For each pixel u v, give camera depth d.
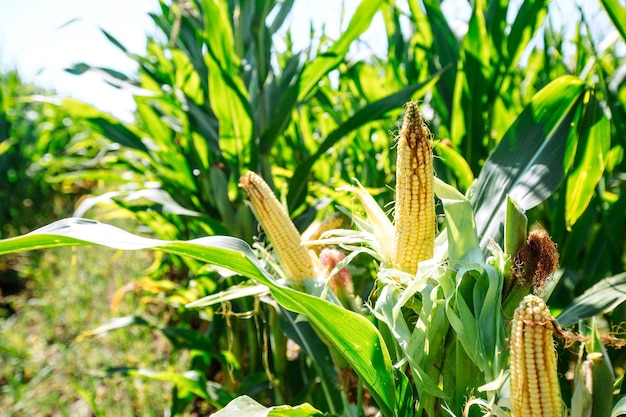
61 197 11.42
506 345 1.66
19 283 8.16
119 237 1.58
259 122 3.89
